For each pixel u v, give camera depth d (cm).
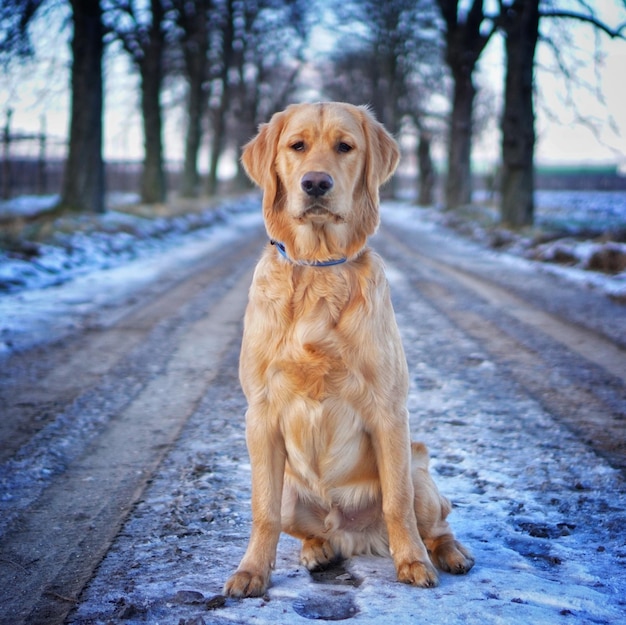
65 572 304
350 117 330
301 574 300
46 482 410
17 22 1606
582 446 466
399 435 293
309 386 289
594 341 782
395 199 6306
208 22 3028
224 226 2648
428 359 707
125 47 2303
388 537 313
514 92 1997
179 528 345
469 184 3244
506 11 1969
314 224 303
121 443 476
